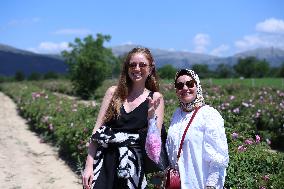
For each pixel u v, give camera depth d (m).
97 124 3.62
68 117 11.17
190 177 3.33
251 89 22.59
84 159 8.22
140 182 3.45
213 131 3.29
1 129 14.24
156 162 3.35
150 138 3.33
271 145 11.24
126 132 3.51
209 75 60.75
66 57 27.77
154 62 3.63
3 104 25.41
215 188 3.25
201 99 3.47
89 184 3.50
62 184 7.64
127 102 3.57
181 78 3.44
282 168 5.35
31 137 12.75
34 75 69.44
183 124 3.42
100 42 27.44
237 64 67.31
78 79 27.23
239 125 8.48
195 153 3.34
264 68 66.25
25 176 8.12
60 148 10.23
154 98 3.56
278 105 12.86
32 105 15.68
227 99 13.29
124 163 3.42
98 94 26.33
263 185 4.95
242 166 5.43
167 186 3.38
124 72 3.60
